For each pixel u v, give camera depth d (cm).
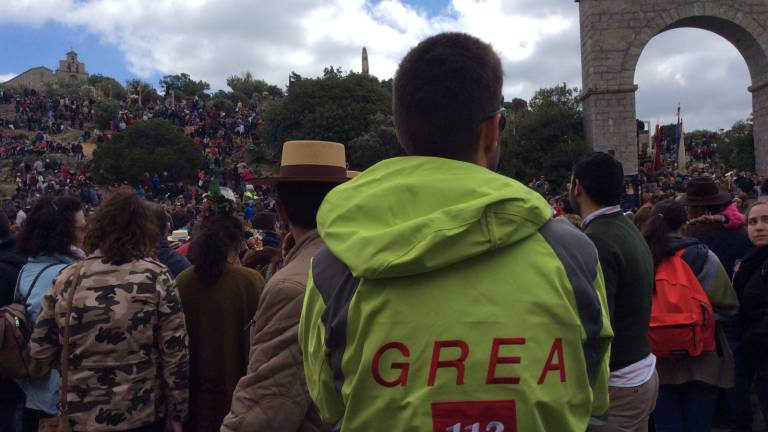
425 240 138
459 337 139
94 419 341
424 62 168
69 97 9025
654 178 3606
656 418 468
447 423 136
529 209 146
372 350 144
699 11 3528
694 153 5706
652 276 353
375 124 5738
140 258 368
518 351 139
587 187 363
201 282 416
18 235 451
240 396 245
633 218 618
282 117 6206
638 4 3572
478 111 165
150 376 359
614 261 332
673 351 438
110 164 5159
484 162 174
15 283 486
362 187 161
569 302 147
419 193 150
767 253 521
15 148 6644
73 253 460
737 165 4138
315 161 295
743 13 3494
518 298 142
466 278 144
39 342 364
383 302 145
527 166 3972
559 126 3919
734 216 612
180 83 11538
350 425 147
